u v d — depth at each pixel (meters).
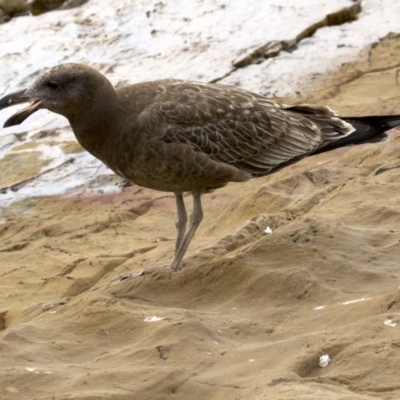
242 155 12.69
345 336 9.10
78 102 11.95
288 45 23.34
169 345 9.66
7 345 10.01
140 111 12.05
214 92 12.70
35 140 21.27
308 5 24.92
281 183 15.93
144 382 8.89
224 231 15.18
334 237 11.91
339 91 21.25
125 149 12.05
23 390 9.02
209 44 23.62
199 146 12.31
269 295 10.94
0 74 23.80
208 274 11.65
